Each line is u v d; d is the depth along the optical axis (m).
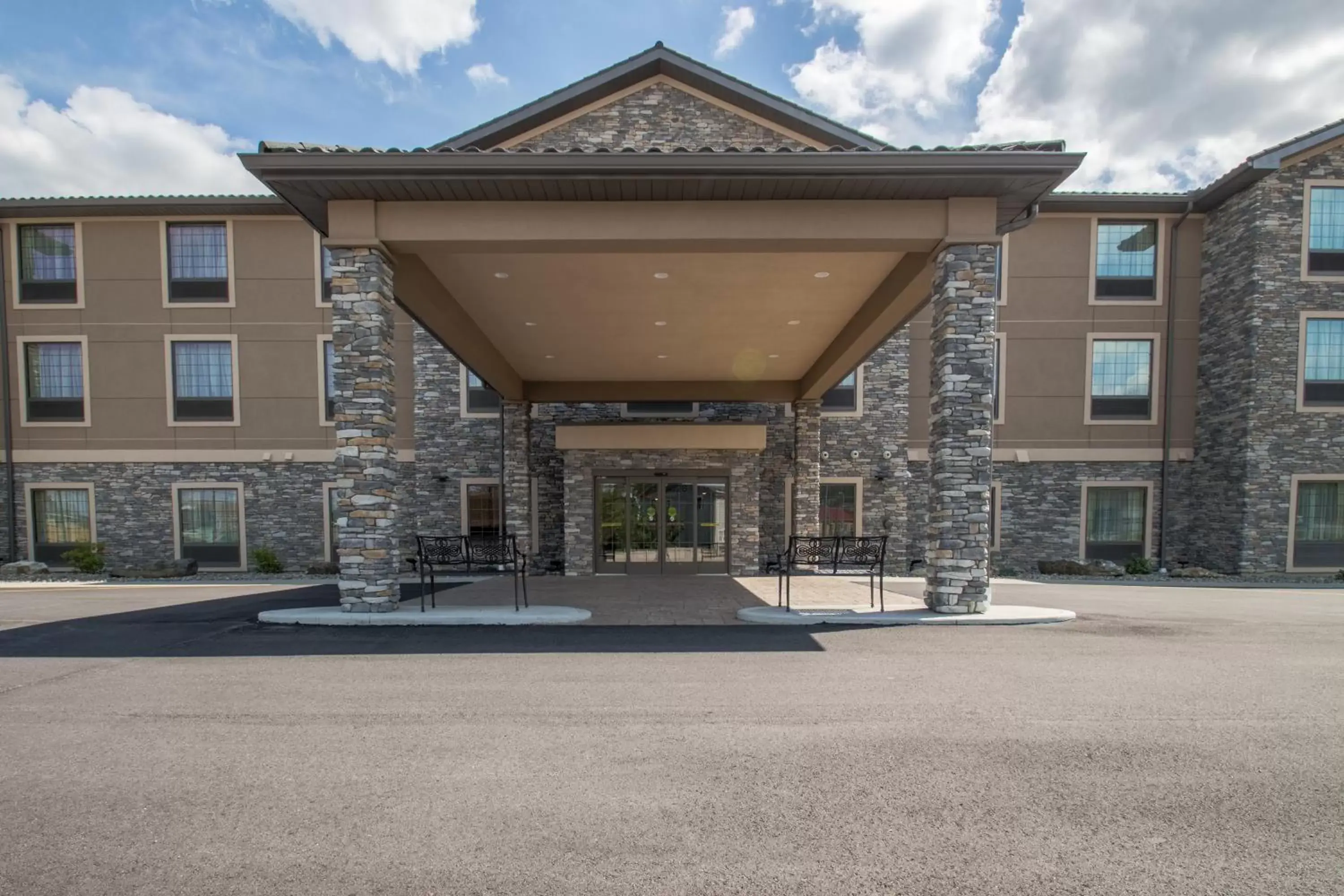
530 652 5.47
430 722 3.88
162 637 6.06
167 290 14.07
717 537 12.63
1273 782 3.13
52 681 4.67
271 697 4.33
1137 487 14.06
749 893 2.28
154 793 3.02
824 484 14.38
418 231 6.63
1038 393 14.06
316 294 14.12
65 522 14.20
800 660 5.21
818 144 9.94
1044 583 11.51
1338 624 6.75
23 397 14.05
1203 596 9.26
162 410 14.11
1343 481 12.77
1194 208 13.64
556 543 14.33
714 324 10.06
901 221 6.67
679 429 12.43
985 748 3.50
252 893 2.29
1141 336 13.99
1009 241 14.06
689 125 10.07
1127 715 3.98
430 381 14.36
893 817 2.79
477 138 9.80
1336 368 12.79
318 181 6.24
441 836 2.65
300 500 14.18
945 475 6.84
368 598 6.84
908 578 11.62
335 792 3.03
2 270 13.89
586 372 13.15
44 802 2.94
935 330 7.05
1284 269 12.64
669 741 3.60
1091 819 2.78
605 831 2.68
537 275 8.09
